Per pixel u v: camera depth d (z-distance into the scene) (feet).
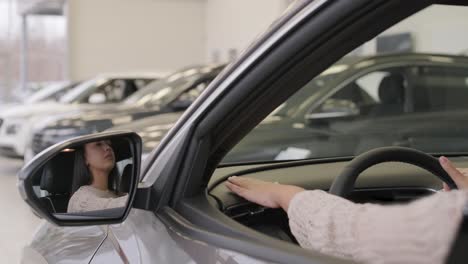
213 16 54.54
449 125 14.11
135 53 55.42
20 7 53.88
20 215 17.75
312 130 12.85
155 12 55.52
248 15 46.37
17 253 14.38
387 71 14.67
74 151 3.58
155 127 12.33
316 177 4.87
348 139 13.42
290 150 12.05
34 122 22.88
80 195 3.61
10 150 23.70
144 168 3.95
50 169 3.51
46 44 54.70
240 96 3.36
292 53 3.08
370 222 2.52
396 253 2.24
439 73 15.26
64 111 23.21
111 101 27.12
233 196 4.11
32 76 54.54
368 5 2.74
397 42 15.46
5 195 20.38
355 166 4.33
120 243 3.82
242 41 47.80
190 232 3.36
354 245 2.58
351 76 14.34
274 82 3.26
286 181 4.75
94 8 54.19
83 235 4.25
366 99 14.43
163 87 20.20
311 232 2.95
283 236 4.03
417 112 14.43
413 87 14.79
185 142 3.65
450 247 2.16
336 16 2.84
